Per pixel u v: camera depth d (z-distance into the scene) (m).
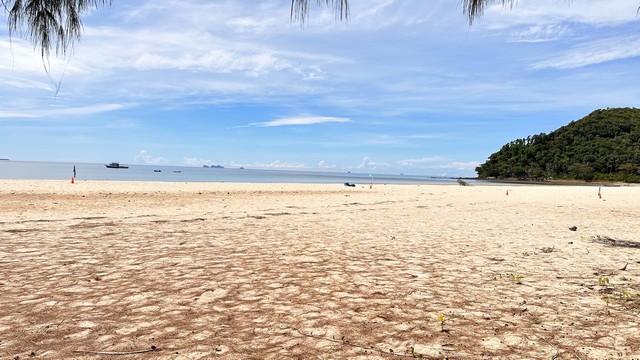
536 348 3.00
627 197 28.67
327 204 18.91
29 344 2.98
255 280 5.08
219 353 2.86
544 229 10.91
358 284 4.95
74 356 2.78
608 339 3.19
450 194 30.83
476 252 7.31
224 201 19.55
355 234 9.47
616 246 8.13
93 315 3.68
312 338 3.18
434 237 9.16
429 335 3.27
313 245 7.85
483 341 3.15
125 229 9.61
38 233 8.72
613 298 4.39
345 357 2.81
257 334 3.26
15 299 4.13
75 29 2.24
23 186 23.02
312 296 4.41
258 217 12.77
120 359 2.74
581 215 15.21
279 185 37.44
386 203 20.12
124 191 22.59
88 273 5.31
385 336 3.24
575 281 5.20
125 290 4.54
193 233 9.19
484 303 4.21
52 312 3.74
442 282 5.09
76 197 18.47
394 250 7.42
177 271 5.51
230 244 7.82
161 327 3.39
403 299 4.32
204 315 3.73
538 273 5.66
